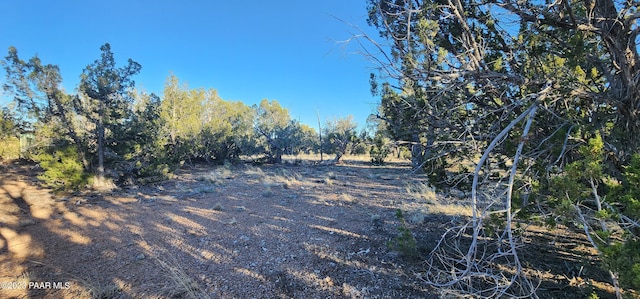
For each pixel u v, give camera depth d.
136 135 12.45
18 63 10.30
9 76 10.22
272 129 26.30
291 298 3.29
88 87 11.16
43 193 10.64
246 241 5.20
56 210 8.17
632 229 2.14
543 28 3.10
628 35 2.49
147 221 6.79
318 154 35.03
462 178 3.45
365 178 14.28
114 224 6.62
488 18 3.28
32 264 4.46
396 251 4.37
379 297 3.22
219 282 3.71
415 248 4.11
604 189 2.17
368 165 22.20
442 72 2.73
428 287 3.34
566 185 2.01
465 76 2.74
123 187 11.93
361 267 3.96
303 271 3.95
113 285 3.71
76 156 10.77
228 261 4.36
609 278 3.21
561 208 2.03
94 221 6.94
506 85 2.99
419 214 6.23
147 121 13.42
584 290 2.96
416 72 2.89
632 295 1.77
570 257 3.82
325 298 3.27
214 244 5.09
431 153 3.80
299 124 27.05
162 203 8.85
